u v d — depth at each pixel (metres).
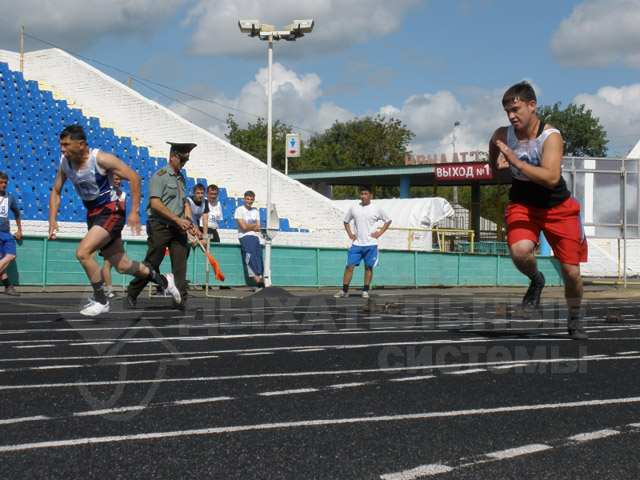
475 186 40.50
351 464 2.78
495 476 2.65
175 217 8.80
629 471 2.73
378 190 85.94
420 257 18.39
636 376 4.75
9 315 8.07
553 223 6.33
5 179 11.69
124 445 3.00
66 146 6.84
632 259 29.30
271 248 15.81
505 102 6.12
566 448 3.02
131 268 8.30
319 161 77.88
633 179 19.72
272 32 16.03
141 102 26.47
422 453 2.93
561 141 6.12
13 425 3.30
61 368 4.75
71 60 27.91
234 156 24.69
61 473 2.64
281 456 2.87
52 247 13.10
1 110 22.34
